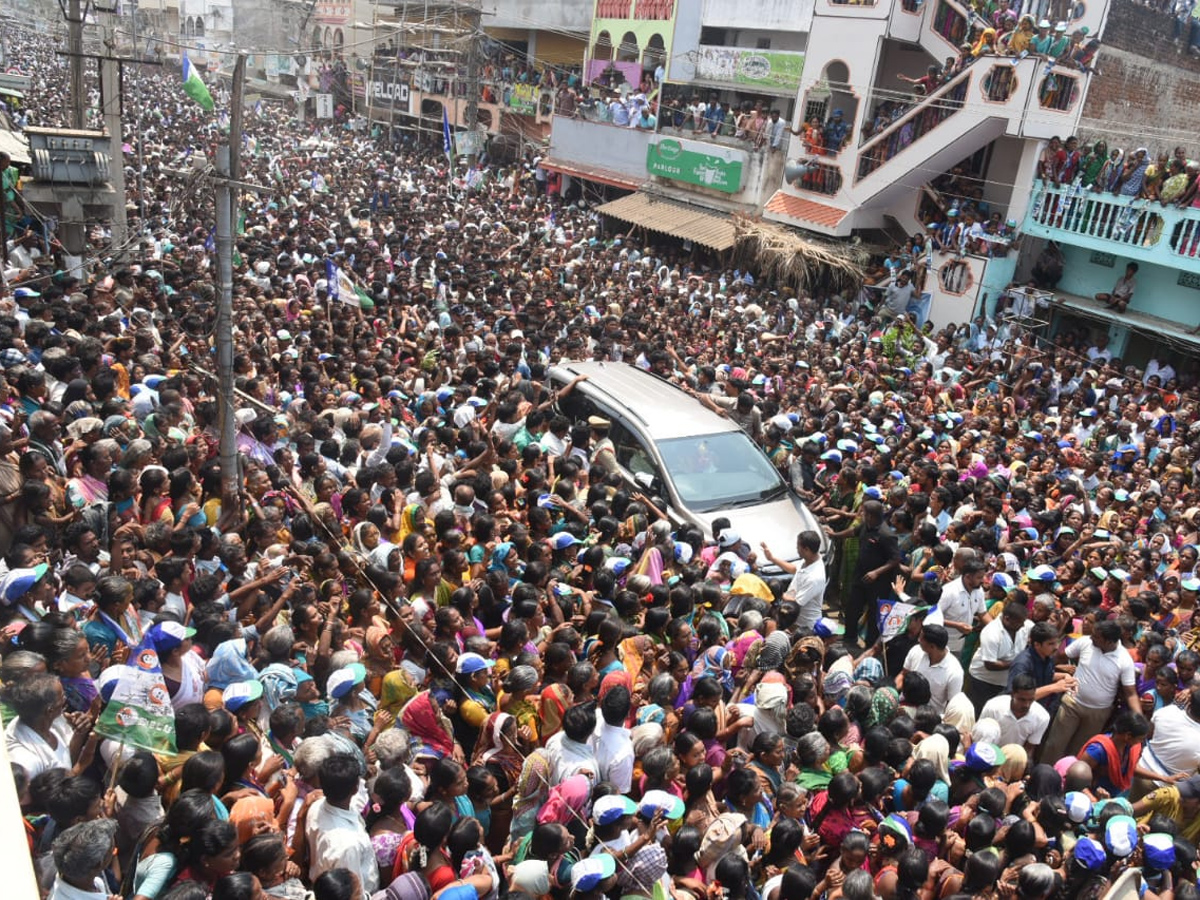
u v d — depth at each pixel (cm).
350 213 2583
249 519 725
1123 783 601
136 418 867
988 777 555
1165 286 1898
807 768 540
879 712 596
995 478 1077
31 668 400
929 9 2116
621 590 680
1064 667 682
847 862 455
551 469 943
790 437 1153
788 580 875
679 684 618
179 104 4241
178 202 1054
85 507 662
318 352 1203
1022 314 1988
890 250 2206
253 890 352
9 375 834
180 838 380
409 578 695
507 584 682
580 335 1419
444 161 3516
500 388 1130
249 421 858
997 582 775
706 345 1555
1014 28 1903
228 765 432
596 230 2739
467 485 787
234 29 3644
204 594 591
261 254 1764
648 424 1005
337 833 421
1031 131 1888
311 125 4100
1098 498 1060
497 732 526
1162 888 480
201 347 1076
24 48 4566
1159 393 1600
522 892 408
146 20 3322
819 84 2225
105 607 525
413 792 478
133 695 434
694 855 462
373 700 578
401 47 3862
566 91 3172
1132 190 1803
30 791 371
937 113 2019
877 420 1272
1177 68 2211
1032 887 443
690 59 2803
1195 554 886
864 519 888
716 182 2558
